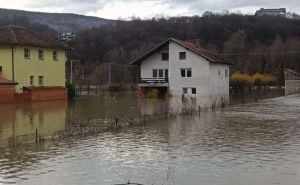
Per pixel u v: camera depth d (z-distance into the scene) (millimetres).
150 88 57438
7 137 20609
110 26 133500
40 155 16344
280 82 91562
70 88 52375
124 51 117562
